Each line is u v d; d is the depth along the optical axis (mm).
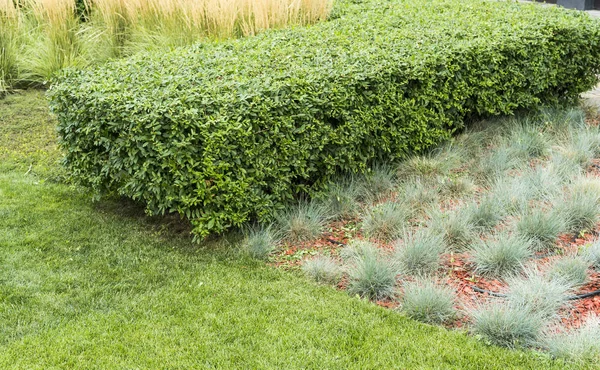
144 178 4734
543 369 3428
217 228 4711
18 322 3904
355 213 5285
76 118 5043
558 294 3979
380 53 5945
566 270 4254
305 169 5176
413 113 5879
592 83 7598
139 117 4574
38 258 4695
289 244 4906
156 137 4559
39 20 9070
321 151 5273
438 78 6109
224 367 3471
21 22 9055
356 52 5996
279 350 3607
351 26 7324
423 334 3752
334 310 4000
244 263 4617
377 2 9234
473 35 6777
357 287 4285
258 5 7801
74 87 5180
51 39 8617
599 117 7293
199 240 4723
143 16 8664
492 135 6664
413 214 5203
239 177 4645
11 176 6293
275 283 4332
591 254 4418
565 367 3438
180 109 4500
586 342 3547
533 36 6855
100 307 4086
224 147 4539
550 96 7352
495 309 3801
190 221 4750
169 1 8250
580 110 7285
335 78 5301
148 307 4062
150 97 4805
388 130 5746
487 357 3537
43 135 7211
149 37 8391
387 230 4953
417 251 4492
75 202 5703
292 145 4914
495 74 6598
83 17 9516
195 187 4656
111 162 4949
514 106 6840
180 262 4641
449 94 6285
